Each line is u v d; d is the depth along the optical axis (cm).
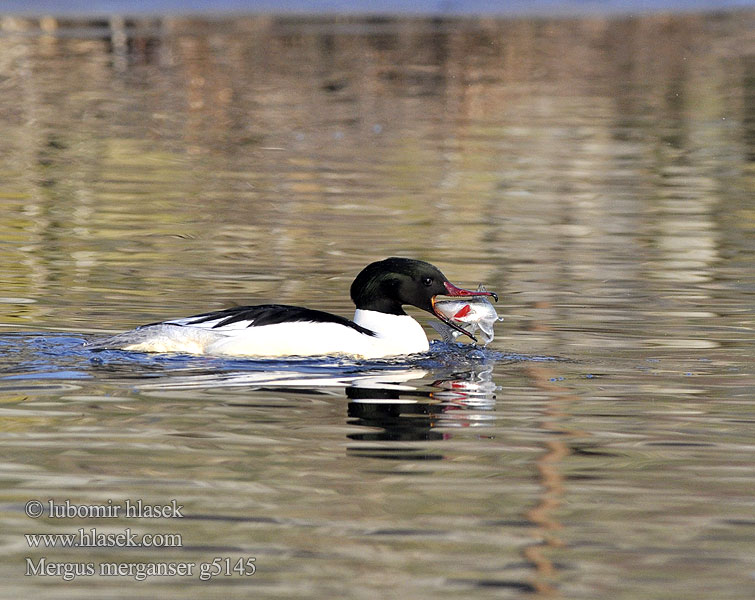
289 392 1021
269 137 2708
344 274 1553
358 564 683
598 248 1733
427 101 3195
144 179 2245
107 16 4534
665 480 822
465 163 2445
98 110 2981
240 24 4447
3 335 1189
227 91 3278
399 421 947
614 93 3359
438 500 779
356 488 795
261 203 2048
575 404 1005
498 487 803
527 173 2350
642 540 721
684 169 2402
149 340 1115
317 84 3403
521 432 924
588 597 649
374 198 2102
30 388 1005
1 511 746
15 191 2103
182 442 879
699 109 3117
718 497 790
